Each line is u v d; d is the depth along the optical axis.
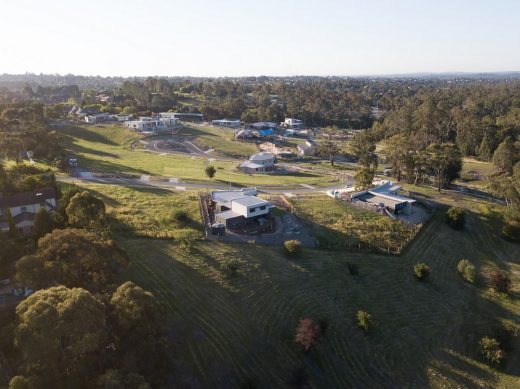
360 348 51.25
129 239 61.62
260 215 73.31
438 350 53.31
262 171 119.50
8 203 65.50
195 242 63.00
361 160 134.00
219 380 43.56
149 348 35.88
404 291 61.97
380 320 56.03
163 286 52.75
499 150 129.62
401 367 50.03
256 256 61.78
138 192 83.56
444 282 66.12
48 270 40.28
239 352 46.84
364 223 76.94
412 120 177.38
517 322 59.56
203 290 53.50
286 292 56.22
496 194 97.12
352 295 58.81
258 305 53.22
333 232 73.12
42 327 30.91
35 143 110.94
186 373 42.97
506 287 64.88
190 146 151.12
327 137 189.88
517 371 51.47
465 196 102.50
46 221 54.28
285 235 69.50
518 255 77.12
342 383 47.00
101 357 33.97
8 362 36.22
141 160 123.81
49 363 31.50
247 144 162.75
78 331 31.61
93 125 167.12
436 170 109.81
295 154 150.50
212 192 80.81
